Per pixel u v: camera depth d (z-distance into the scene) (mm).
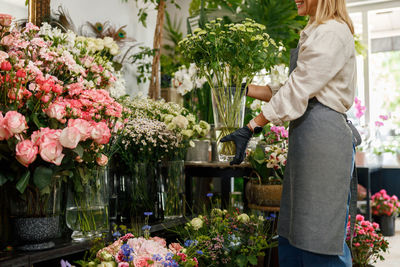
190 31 3805
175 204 2477
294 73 1602
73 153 1663
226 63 2131
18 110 1624
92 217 1877
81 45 2188
